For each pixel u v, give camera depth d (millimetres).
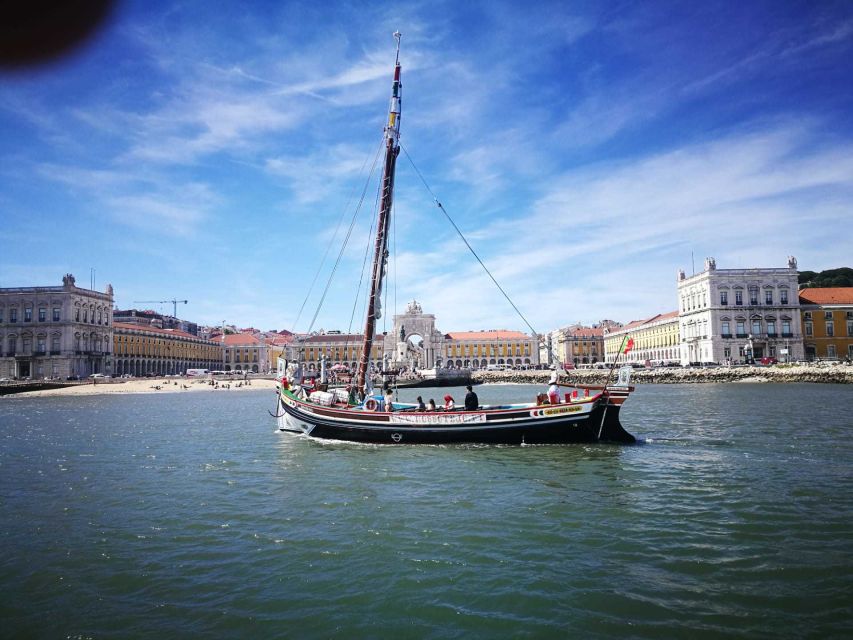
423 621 8922
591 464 20469
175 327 171000
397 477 19000
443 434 25547
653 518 13734
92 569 11172
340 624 8867
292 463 22062
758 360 101562
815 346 106375
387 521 13953
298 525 13812
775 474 18156
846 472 18297
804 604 9125
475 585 10125
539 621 8805
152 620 9070
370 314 30016
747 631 8352
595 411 24469
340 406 29141
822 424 30344
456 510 14812
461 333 179750
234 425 37344
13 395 83750
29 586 10406
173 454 24812
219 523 14070
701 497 15547
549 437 24859
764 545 11727
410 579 10445
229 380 115875
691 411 40031
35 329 114375
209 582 10492
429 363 165875
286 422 31609
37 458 24109
